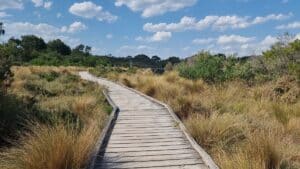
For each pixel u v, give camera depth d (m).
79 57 65.50
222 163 6.05
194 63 19.58
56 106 11.13
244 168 5.43
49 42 81.88
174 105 12.12
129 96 16.34
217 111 9.62
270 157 5.87
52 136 5.71
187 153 6.96
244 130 8.03
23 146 6.36
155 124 9.75
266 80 15.14
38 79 21.70
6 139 7.38
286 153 6.66
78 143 6.01
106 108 12.30
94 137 7.41
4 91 9.70
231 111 10.48
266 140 6.06
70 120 9.38
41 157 5.40
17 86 15.48
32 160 5.36
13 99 9.42
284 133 8.57
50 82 20.19
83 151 5.92
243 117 9.43
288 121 9.38
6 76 11.62
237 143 7.35
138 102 14.16
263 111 10.38
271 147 5.96
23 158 5.55
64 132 5.93
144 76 23.11
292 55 15.67
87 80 23.75
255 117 9.67
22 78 20.55
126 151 7.11
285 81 13.30
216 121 8.20
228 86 14.55
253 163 5.56
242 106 11.08
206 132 7.99
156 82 17.72
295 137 8.38
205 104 11.26
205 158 6.41
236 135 7.75
